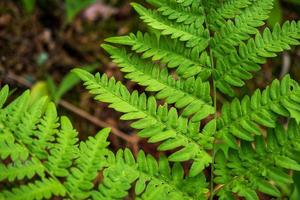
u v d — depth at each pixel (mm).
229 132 579
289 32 589
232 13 607
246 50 595
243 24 603
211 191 578
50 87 1006
